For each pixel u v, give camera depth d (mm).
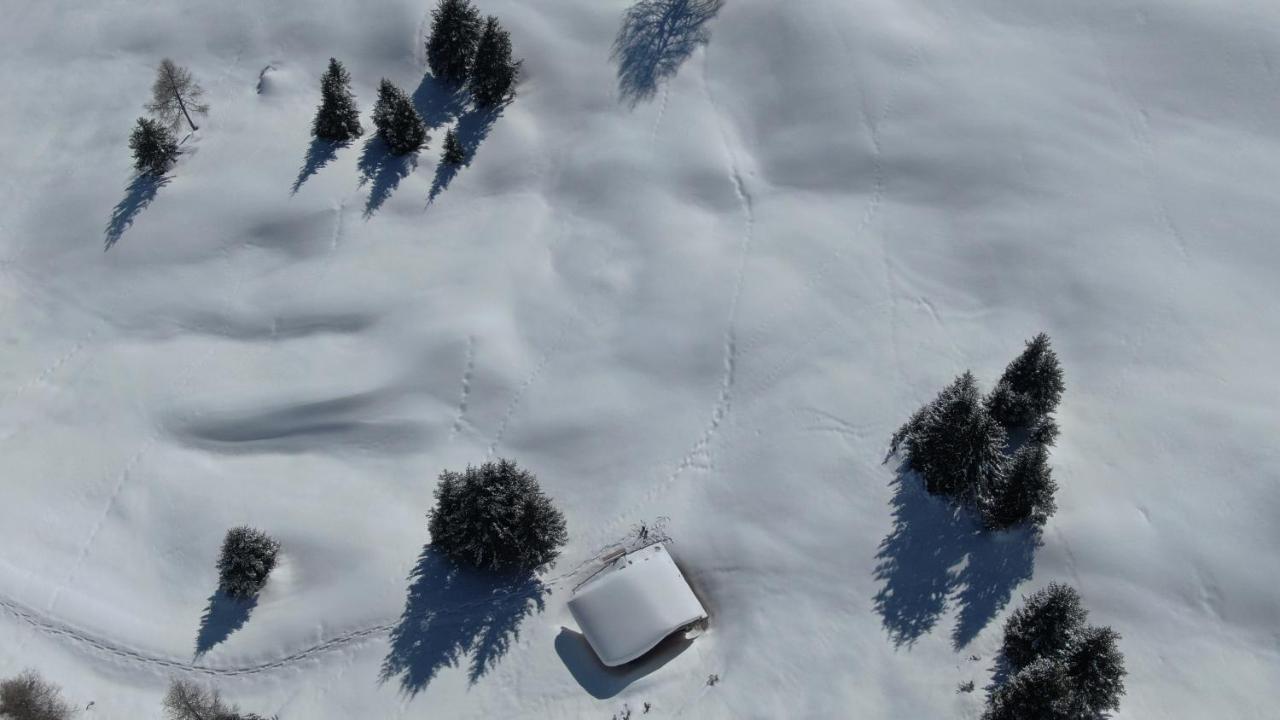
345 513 42031
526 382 45156
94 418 46031
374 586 39781
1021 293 44938
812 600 37938
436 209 51062
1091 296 44312
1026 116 50156
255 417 45094
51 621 40125
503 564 38906
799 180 50000
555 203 50969
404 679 37531
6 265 51500
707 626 38219
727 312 45938
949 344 43875
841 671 36094
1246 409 40062
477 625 38688
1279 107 49250
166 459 44469
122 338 48562
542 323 46906
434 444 43938
